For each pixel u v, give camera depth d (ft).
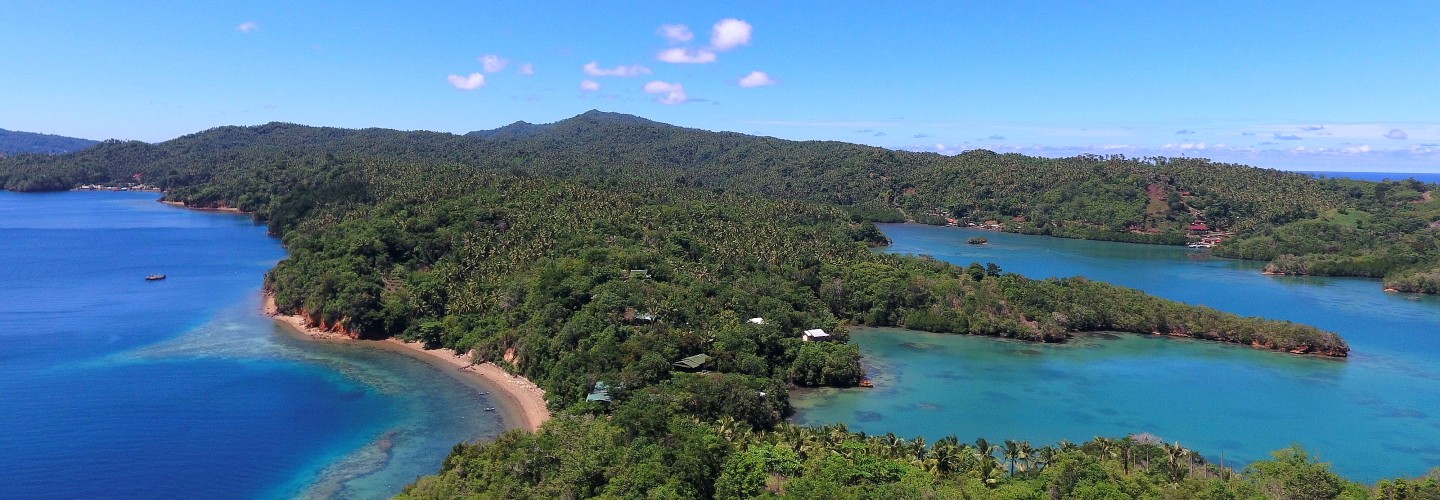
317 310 563.89
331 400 420.36
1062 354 556.51
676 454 299.38
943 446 317.83
